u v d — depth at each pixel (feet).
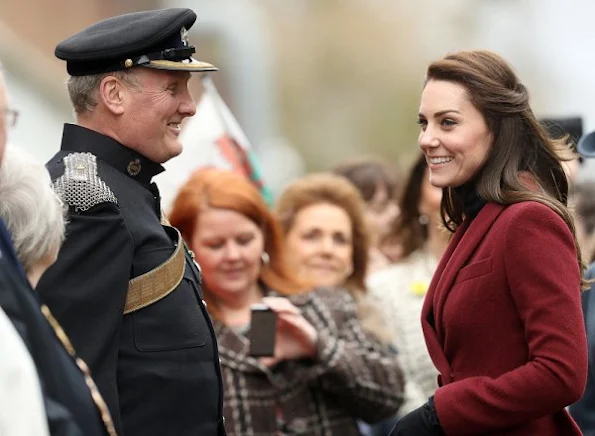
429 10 278.26
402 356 60.54
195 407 39.78
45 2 179.52
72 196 38.55
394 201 73.51
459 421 39.14
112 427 33.35
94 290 38.04
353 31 279.28
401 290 61.87
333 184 60.95
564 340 38.04
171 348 39.47
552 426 39.93
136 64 40.29
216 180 51.26
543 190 40.29
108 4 196.95
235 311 50.96
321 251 59.67
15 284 31.01
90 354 37.68
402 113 276.62
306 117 274.98
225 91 152.46
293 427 49.32
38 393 29.09
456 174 40.40
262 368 49.16
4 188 34.50
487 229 39.86
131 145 40.75
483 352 39.52
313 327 51.06
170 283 39.83
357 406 50.44
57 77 113.60
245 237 50.67
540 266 38.47
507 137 40.24
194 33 150.61
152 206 41.16
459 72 40.22
